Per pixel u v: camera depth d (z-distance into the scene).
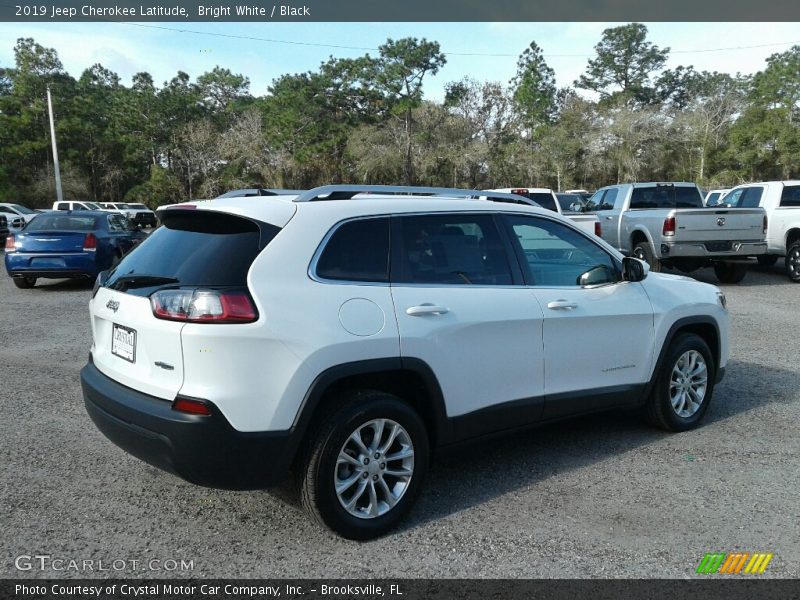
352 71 52.41
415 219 3.94
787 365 7.28
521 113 53.16
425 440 3.76
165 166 63.75
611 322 4.68
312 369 3.33
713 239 12.46
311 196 3.93
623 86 77.81
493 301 4.07
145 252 3.82
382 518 3.59
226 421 3.18
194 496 4.05
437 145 49.56
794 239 13.92
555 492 4.14
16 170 53.81
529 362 4.24
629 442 5.01
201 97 65.50
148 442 3.30
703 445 4.95
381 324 3.57
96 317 3.95
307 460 3.40
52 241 12.34
